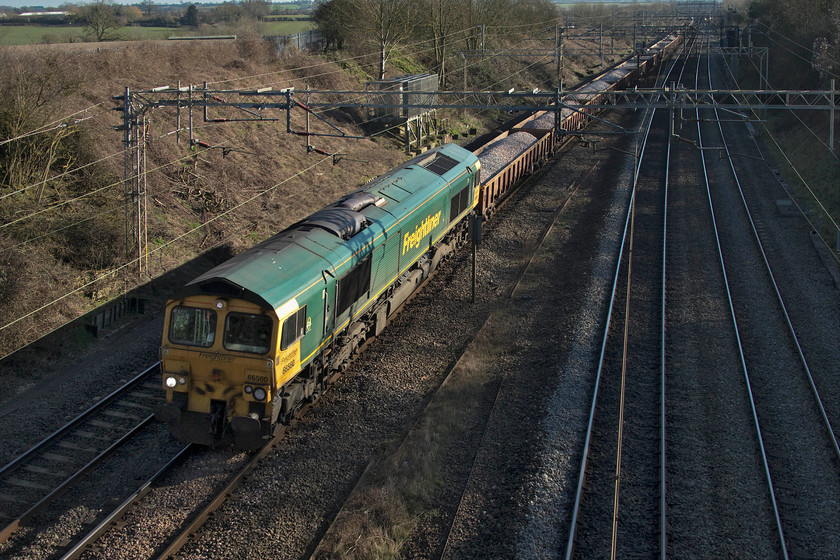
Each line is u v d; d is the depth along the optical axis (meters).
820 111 41.12
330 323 15.15
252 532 11.29
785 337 18.31
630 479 12.55
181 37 58.44
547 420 14.07
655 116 54.19
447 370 17.03
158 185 25.94
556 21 87.38
